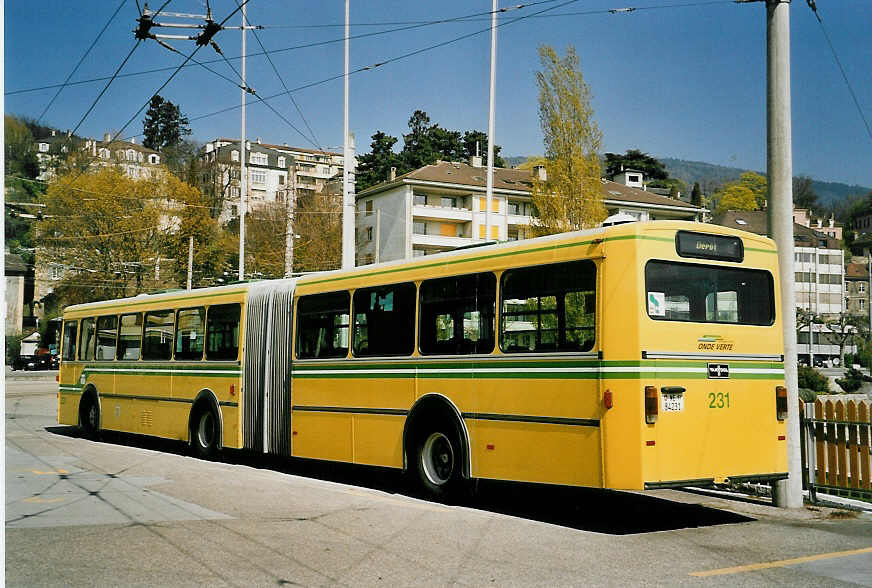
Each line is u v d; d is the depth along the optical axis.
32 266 69.50
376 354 12.50
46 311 76.94
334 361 13.30
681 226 9.59
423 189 68.62
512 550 8.19
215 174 92.31
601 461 9.08
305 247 69.75
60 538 8.66
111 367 19.61
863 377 49.00
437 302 11.52
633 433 8.89
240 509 10.39
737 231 10.20
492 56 24.59
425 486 11.46
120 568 7.40
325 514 10.06
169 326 17.67
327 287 13.69
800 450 11.46
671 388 9.14
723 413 9.59
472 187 68.94
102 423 19.86
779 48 11.69
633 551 8.24
